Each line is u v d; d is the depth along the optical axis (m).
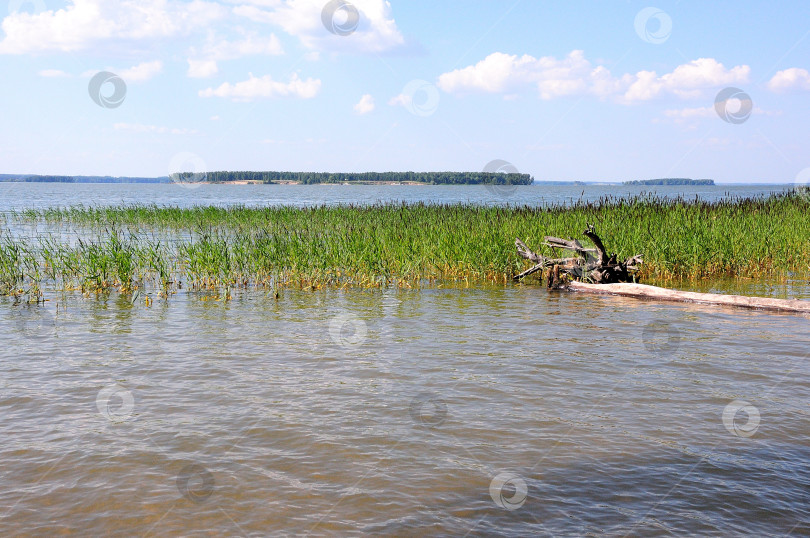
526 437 5.55
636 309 11.38
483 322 10.28
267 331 9.61
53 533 4.04
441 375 7.35
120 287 13.84
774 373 7.33
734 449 5.28
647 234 17.11
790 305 10.80
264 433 5.64
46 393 6.68
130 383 7.04
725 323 10.04
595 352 8.34
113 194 107.94
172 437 5.55
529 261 16.12
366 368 7.64
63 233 26.45
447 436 5.57
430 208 28.19
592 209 23.95
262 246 15.97
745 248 16.11
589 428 5.74
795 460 5.08
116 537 3.99
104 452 5.24
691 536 3.99
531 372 7.45
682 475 4.83
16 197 83.25
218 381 7.12
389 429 5.73
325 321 10.37
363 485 4.68
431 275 15.44
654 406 6.30
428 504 4.40
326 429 5.73
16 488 4.62
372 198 75.94
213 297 12.76
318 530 4.07
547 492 4.57
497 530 4.07
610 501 4.44
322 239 17.27
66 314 10.88
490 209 26.98
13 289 13.27
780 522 4.16
